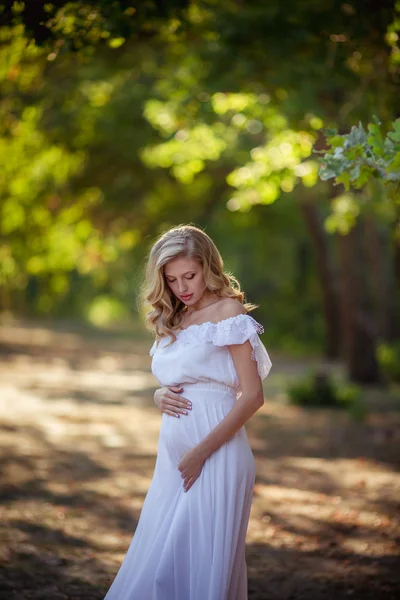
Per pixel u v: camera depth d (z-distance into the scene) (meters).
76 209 22.84
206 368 4.39
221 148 14.77
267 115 12.91
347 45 9.82
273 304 43.59
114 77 16.88
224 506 4.28
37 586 6.13
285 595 6.33
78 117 18.16
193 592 4.21
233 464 4.35
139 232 24.33
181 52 13.62
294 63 11.53
